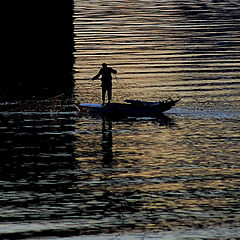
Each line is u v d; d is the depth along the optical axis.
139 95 107.25
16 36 176.50
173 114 94.88
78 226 53.72
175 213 56.50
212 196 60.66
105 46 157.38
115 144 79.12
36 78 122.69
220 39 164.62
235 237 51.50
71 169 68.88
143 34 173.75
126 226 53.75
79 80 120.81
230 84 115.06
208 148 77.25
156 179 65.62
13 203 58.69
